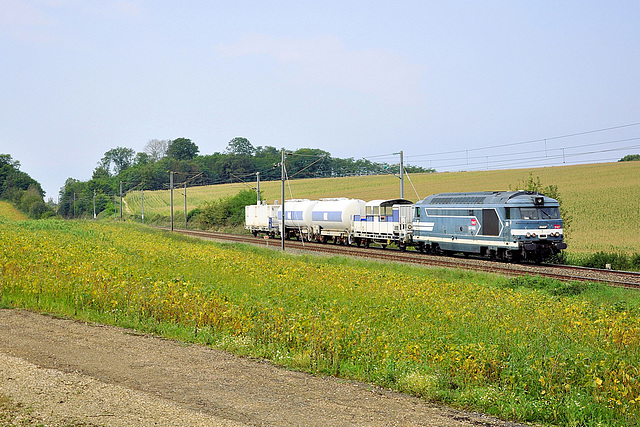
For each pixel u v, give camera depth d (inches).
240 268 980.6
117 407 343.0
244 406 358.9
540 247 1323.8
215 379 420.8
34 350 483.8
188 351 508.4
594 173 3833.7
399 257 1471.5
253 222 2684.5
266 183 5674.2
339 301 709.3
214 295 660.7
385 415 352.8
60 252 995.9
